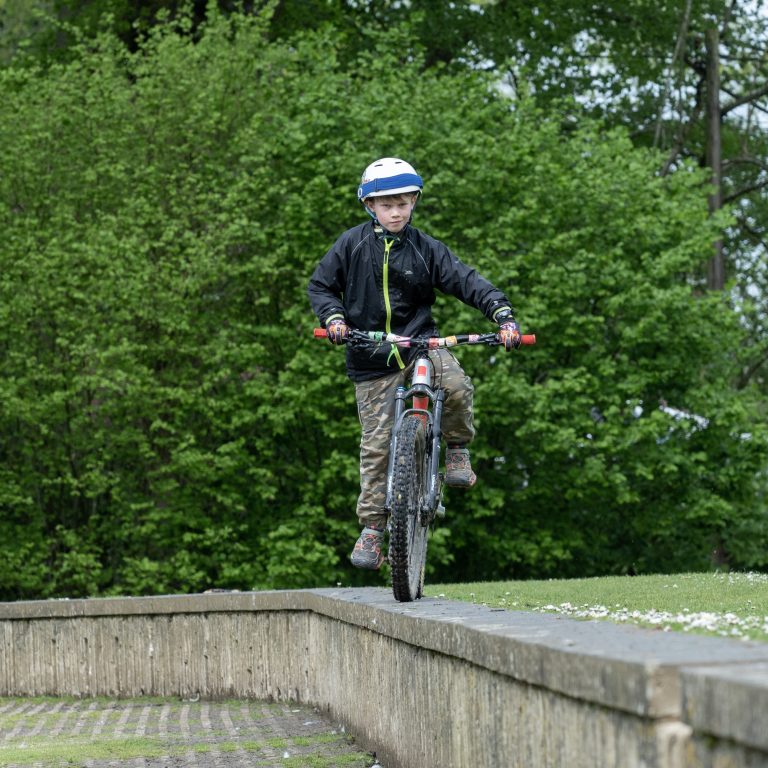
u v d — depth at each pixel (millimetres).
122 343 48906
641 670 6641
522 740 9016
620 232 57125
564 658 7852
